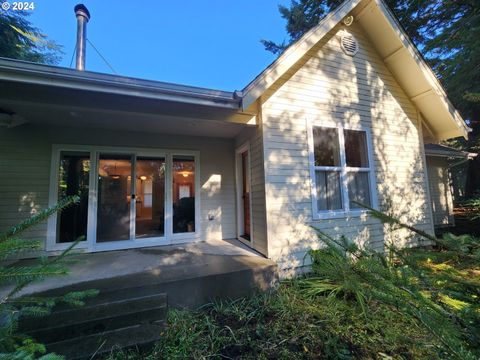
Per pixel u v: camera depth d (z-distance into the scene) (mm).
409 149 5141
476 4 6480
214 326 2436
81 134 4391
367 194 4621
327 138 4383
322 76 4387
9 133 4039
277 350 2125
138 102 3326
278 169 3857
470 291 980
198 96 3283
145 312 2432
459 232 6621
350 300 2865
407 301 852
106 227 4426
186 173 5090
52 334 2160
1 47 10188
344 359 2002
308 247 3902
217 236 5137
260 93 3512
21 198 4012
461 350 694
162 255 3867
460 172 14117
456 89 6859
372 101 4855
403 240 4762
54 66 2676
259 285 3164
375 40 4895
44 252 4016
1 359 829
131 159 4695
